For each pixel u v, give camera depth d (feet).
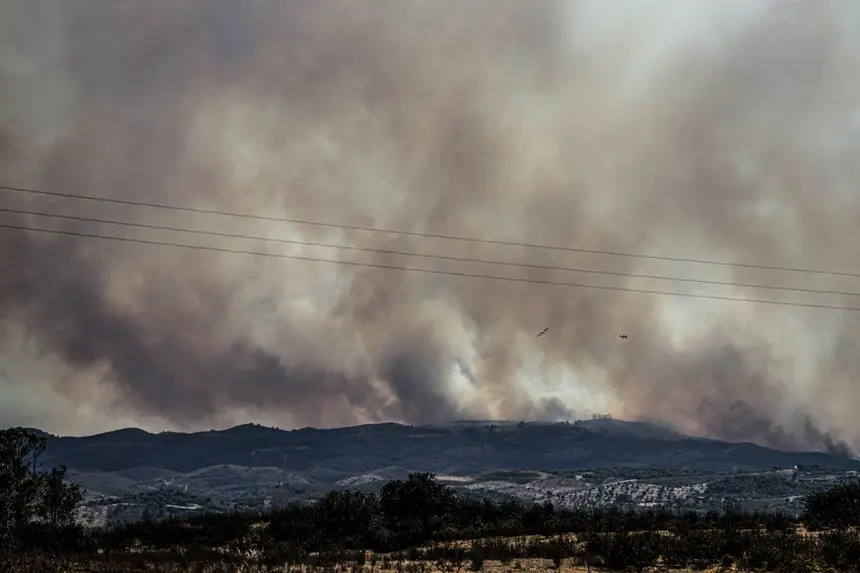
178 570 243.40
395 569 246.68
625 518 393.09
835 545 253.24
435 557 273.54
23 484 398.62
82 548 339.16
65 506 469.16
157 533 367.86
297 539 347.36
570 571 241.96
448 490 430.61
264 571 244.42
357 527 363.97
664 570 242.78
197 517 437.58
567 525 362.33
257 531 375.04
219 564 257.75
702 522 364.79
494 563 255.91
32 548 315.17
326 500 379.55
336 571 240.32
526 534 355.15
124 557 283.38
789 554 244.22
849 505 347.97
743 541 269.03
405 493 413.39
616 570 244.42
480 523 390.21
